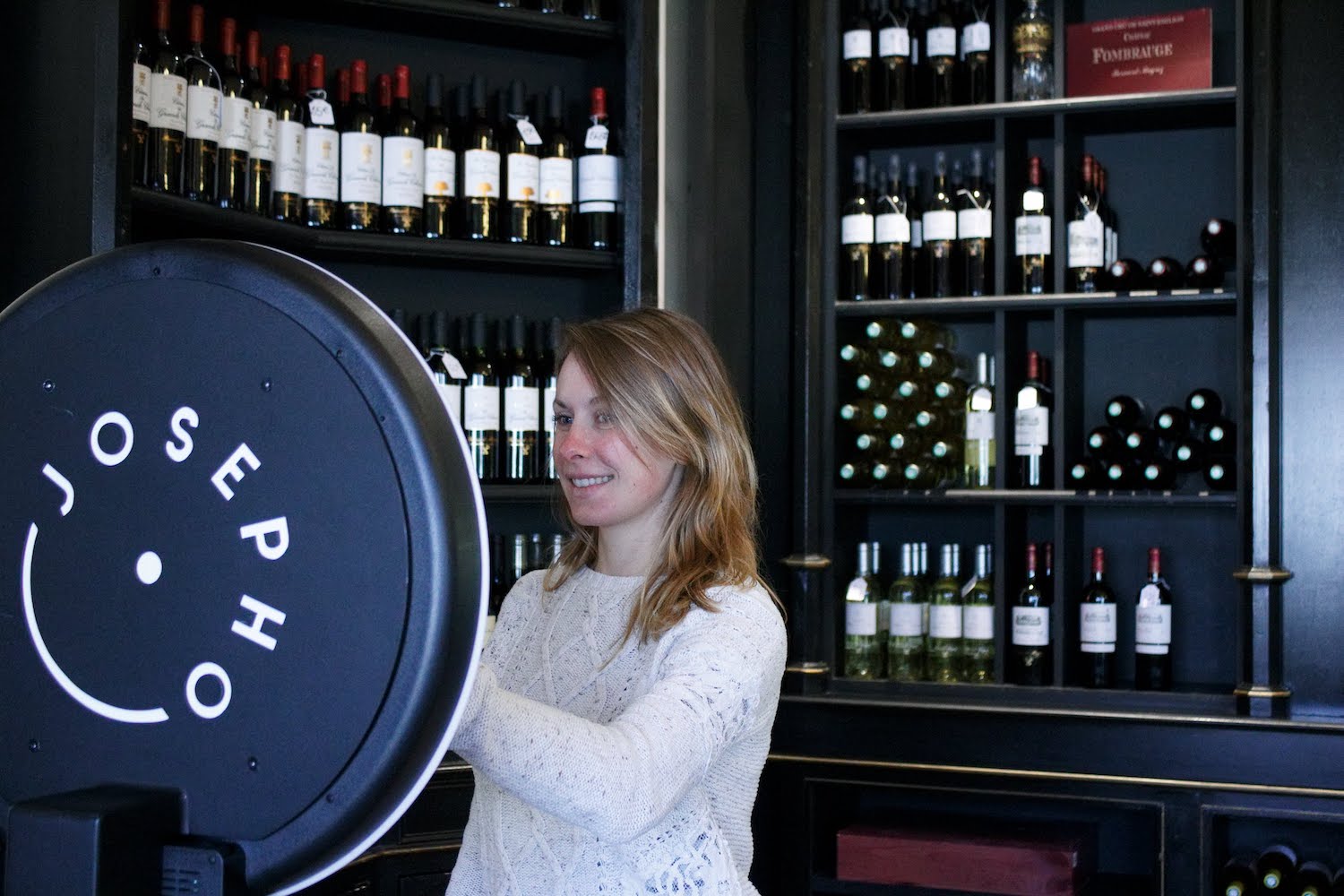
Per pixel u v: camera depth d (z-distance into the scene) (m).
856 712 3.39
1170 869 3.18
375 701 0.74
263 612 0.76
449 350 3.34
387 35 3.32
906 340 3.79
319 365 0.76
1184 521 3.70
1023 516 3.75
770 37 3.80
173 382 0.79
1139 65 3.56
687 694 1.22
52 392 0.82
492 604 3.25
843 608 3.77
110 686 0.80
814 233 3.60
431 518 0.74
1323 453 3.24
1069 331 3.62
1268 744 3.12
